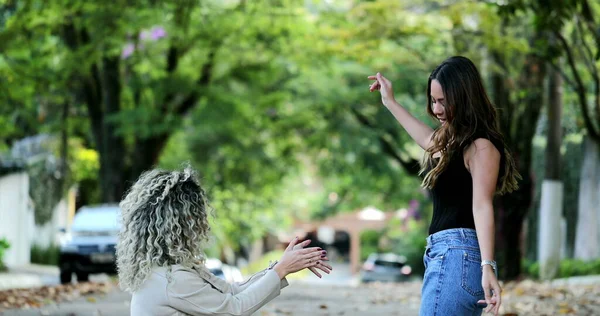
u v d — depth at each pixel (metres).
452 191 5.50
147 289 5.32
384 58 26.34
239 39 29.95
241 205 46.91
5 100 27.45
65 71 27.97
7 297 16.06
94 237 24.53
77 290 18.12
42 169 44.75
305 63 30.80
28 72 26.44
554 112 23.70
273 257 61.38
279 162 42.91
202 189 5.53
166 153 41.00
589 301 15.15
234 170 43.06
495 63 23.05
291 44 30.25
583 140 30.81
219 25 29.38
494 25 22.08
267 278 5.52
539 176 34.50
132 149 34.84
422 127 6.39
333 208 57.31
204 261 5.54
